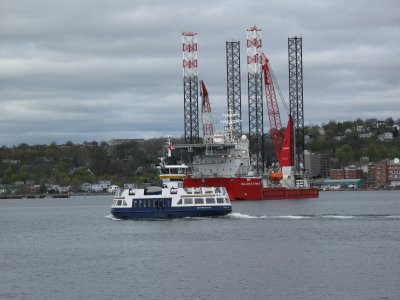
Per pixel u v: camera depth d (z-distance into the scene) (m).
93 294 163.38
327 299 154.38
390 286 164.00
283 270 184.38
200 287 167.25
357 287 163.75
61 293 165.12
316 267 187.38
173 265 194.50
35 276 185.62
